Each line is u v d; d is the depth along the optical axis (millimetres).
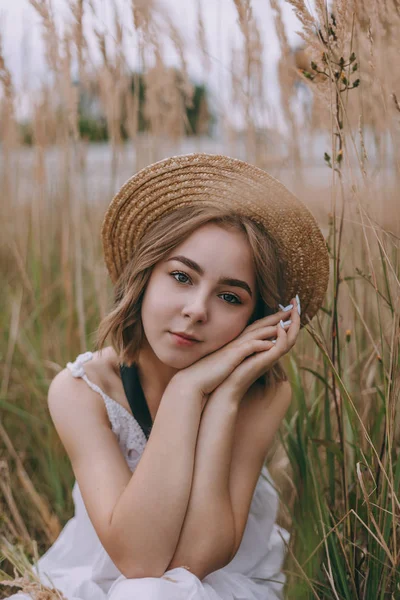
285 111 1758
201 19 1795
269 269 1202
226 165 1223
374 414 1503
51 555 1483
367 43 1301
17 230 2443
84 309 2236
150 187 1298
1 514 1621
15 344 2225
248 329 1271
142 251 1244
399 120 1292
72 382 1372
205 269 1146
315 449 1372
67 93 1932
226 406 1231
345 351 1497
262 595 1320
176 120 2062
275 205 1221
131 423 1380
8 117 2227
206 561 1163
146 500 1144
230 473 1301
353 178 1237
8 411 2092
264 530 1452
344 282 1621
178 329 1174
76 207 2021
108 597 1214
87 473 1283
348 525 1267
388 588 1257
